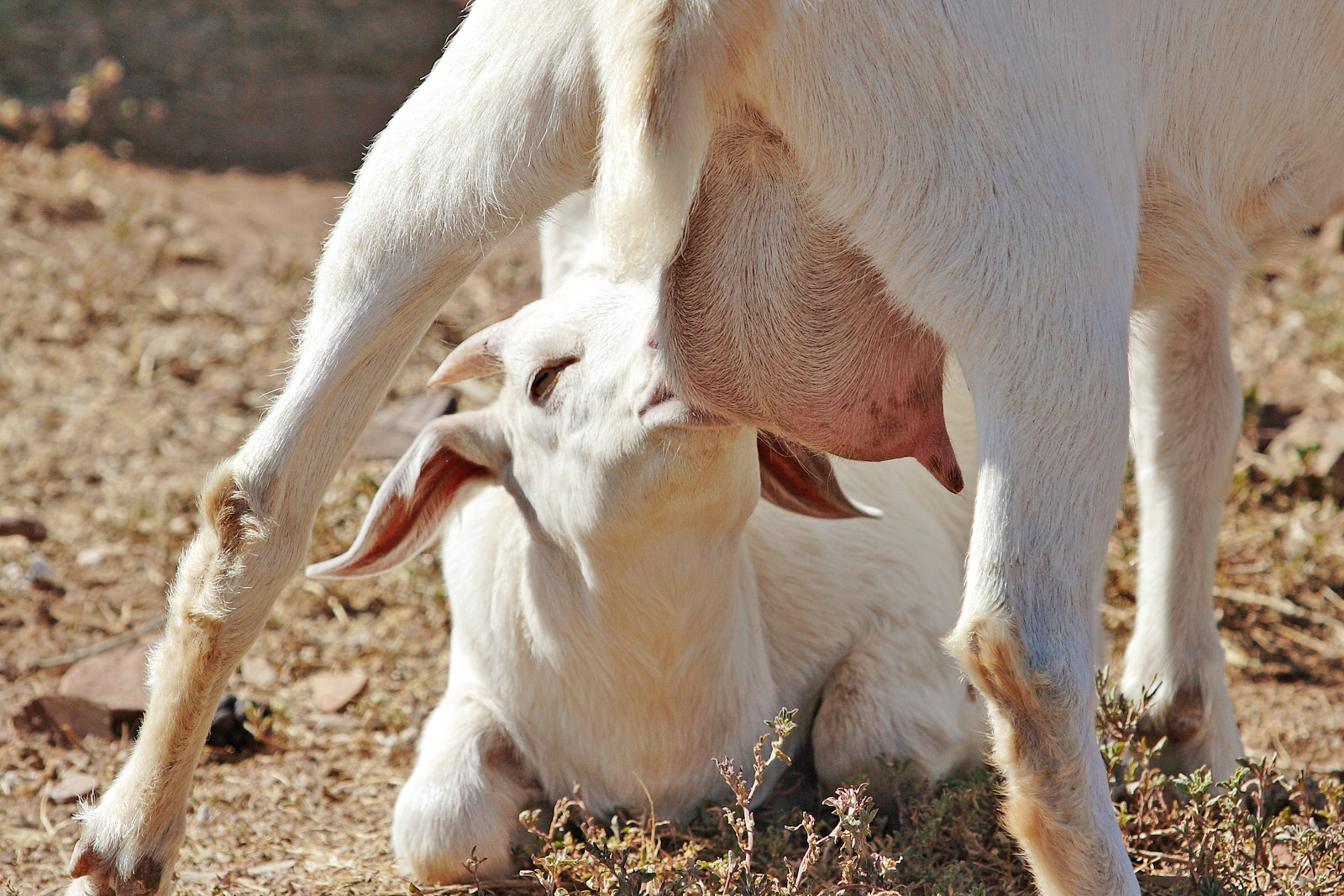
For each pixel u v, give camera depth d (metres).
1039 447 2.55
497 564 3.71
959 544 4.19
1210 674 3.86
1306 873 3.29
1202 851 3.29
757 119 2.73
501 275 8.56
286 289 8.40
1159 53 2.96
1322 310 7.73
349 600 5.50
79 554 5.75
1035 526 2.55
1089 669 2.61
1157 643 3.90
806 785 3.82
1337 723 4.62
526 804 3.70
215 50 13.88
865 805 3.12
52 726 4.63
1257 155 3.22
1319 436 6.37
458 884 3.55
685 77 2.55
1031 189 2.57
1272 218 3.37
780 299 2.94
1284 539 5.76
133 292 8.23
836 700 3.72
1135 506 5.73
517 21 2.81
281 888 3.63
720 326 2.99
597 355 3.32
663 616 3.44
